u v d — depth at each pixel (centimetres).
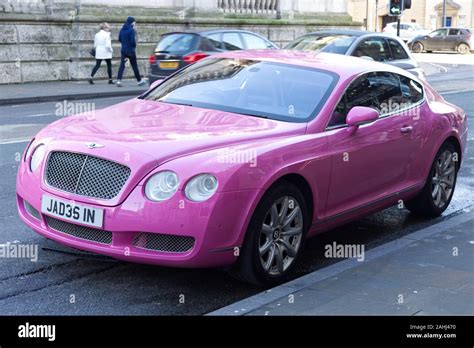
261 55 655
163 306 468
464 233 615
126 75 2230
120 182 463
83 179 477
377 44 1446
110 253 463
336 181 552
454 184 736
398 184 642
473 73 2800
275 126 534
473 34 4331
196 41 1603
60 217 481
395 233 667
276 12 2736
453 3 6081
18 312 450
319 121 550
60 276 516
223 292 497
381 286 480
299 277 525
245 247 479
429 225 696
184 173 453
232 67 634
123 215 456
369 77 624
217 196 452
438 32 4428
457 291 471
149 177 458
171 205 450
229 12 2552
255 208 476
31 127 1237
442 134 693
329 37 1446
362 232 668
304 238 530
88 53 2116
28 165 521
